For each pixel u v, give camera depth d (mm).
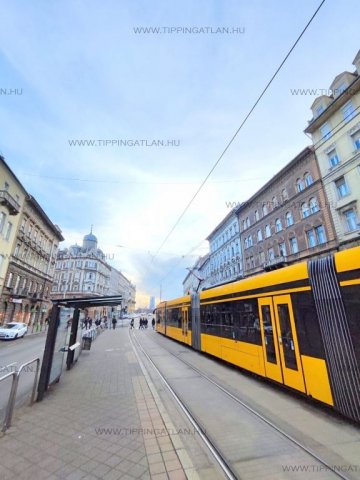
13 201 27844
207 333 12883
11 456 3705
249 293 9016
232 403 6410
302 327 6441
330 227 22953
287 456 3963
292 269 7062
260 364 8055
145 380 8117
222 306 11250
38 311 39312
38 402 6066
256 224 33938
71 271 74688
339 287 5594
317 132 24797
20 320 33219
